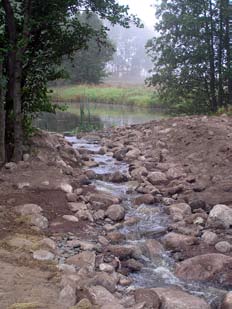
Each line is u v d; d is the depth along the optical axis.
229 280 5.56
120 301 4.83
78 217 7.38
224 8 25.44
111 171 11.10
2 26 9.49
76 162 11.36
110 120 28.91
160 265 6.09
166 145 13.32
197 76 26.62
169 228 7.26
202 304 4.78
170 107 28.98
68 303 4.47
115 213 7.63
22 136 9.71
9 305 4.27
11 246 5.75
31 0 9.11
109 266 5.66
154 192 9.12
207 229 7.15
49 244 5.98
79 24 10.41
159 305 4.80
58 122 26.64
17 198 7.56
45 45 10.27
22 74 9.92
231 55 26.41
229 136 12.20
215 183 9.46
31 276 4.95
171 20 26.42
